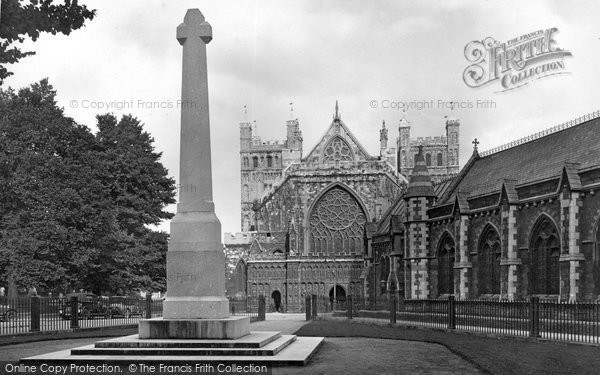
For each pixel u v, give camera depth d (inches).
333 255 4215.1
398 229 3038.9
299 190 4367.6
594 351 1006.4
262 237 4448.8
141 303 2107.5
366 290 3686.0
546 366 809.5
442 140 5885.8
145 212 2842.0
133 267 2691.9
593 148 1859.0
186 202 974.4
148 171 2861.7
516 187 2018.9
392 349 1072.2
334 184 4333.2
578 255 1686.8
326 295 4175.7
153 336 906.7
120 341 875.4
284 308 4215.1
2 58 631.8
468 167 2709.2
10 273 2159.2
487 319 1533.0
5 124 2256.4
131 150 2812.5
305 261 4232.3
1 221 2231.8
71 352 847.1
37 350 1061.1
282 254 4328.3
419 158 2758.4
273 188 4468.5
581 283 1679.4
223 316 944.9
